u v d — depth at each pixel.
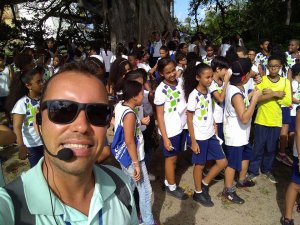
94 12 17.12
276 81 4.22
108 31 16.56
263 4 19.16
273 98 4.19
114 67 3.79
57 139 1.04
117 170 1.35
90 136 1.06
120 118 2.94
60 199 1.11
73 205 1.14
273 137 4.32
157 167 4.91
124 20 14.71
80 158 1.04
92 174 1.21
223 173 4.61
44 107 1.06
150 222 3.12
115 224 1.21
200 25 26.64
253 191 4.26
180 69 4.75
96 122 1.07
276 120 4.25
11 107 3.18
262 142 4.32
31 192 1.04
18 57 4.57
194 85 3.60
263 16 19.11
